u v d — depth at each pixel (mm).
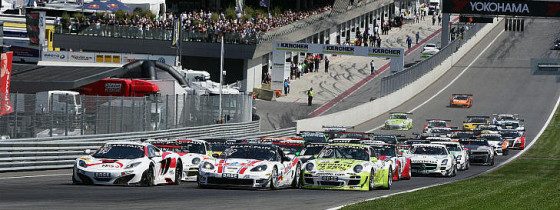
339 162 39469
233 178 37250
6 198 29234
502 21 190125
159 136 63250
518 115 114062
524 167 63875
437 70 139375
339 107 112750
